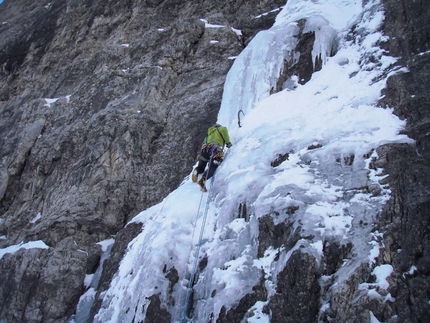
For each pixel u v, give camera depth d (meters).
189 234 6.21
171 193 7.63
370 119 5.96
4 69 16.00
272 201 5.38
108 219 8.30
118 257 7.17
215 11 12.07
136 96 10.05
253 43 8.81
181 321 5.04
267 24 11.01
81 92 11.69
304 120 6.68
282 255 4.87
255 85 8.11
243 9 11.87
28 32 17.09
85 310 7.10
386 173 5.10
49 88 13.33
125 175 8.73
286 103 7.30
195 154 8.54
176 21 11.76
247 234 5.50
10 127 12.72
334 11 8.63
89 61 13.00
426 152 5.13
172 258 5.89
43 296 7.40
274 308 4.55
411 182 4.86
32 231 8.75
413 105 5.76
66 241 8.01
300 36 8.42
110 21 14.45
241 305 4.83
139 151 9.06
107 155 9.12
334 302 4.24
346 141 5.71
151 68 10.60
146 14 13.52
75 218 8.32
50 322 7.21
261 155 6.39
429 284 4.14
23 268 7.80
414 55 6.43
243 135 7.26
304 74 7.86
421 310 4.03
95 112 10.54
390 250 4.50
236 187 6.16
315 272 4.50
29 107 12.56
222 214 5.99
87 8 15.84
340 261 4.59
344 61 7.49
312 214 4.96
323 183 5.38
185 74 10.52
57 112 11.77
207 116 9.11
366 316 4.07
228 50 10.66
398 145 5.27
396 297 4.17
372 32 7.43
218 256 5.49
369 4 8.02
